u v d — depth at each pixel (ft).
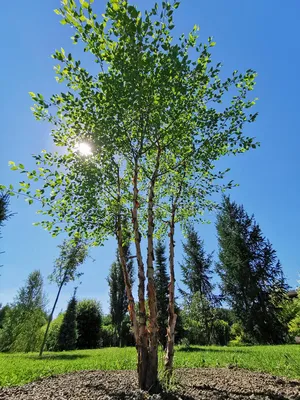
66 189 21.31
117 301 117.39
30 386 20.51
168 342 21.93
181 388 18.26
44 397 16.65
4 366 35.06
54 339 96.63
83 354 58.80
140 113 20.74
